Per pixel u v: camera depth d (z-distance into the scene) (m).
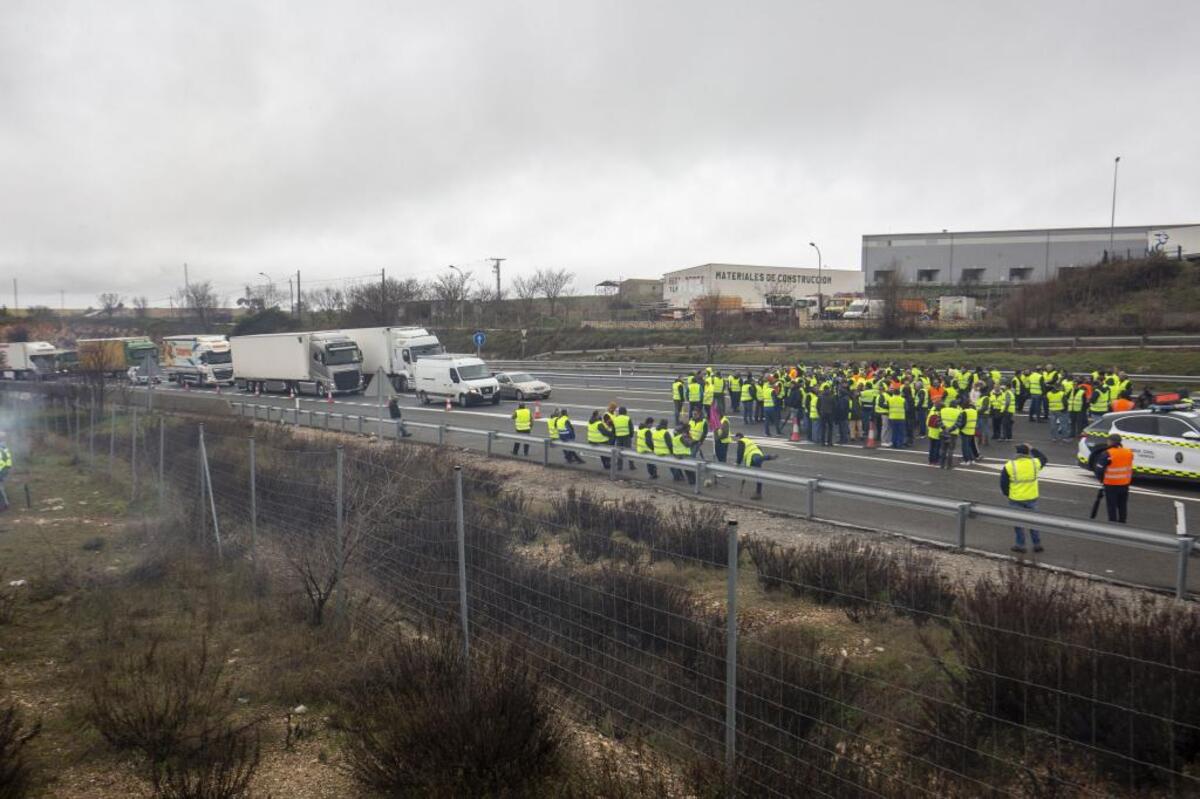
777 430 25.78
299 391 47.34
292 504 11.50
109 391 35.78
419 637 7.21
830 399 23.03
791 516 13.13
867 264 69.69
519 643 6.87
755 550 10.09
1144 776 4.64
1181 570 8.15
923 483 17.53
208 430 23.61
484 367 38.09
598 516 8.69
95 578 11.31
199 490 14.47
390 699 6.41
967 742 4.96
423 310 76.81
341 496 9.29
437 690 6.12
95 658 8.05
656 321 73.62
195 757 5.99
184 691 6.82
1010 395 23.19
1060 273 55.25
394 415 28.06
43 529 15.77
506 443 23.77
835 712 5.53
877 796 4.46
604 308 88.69
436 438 25.42
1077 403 23.19
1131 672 4.56
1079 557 10.78
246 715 6.90
